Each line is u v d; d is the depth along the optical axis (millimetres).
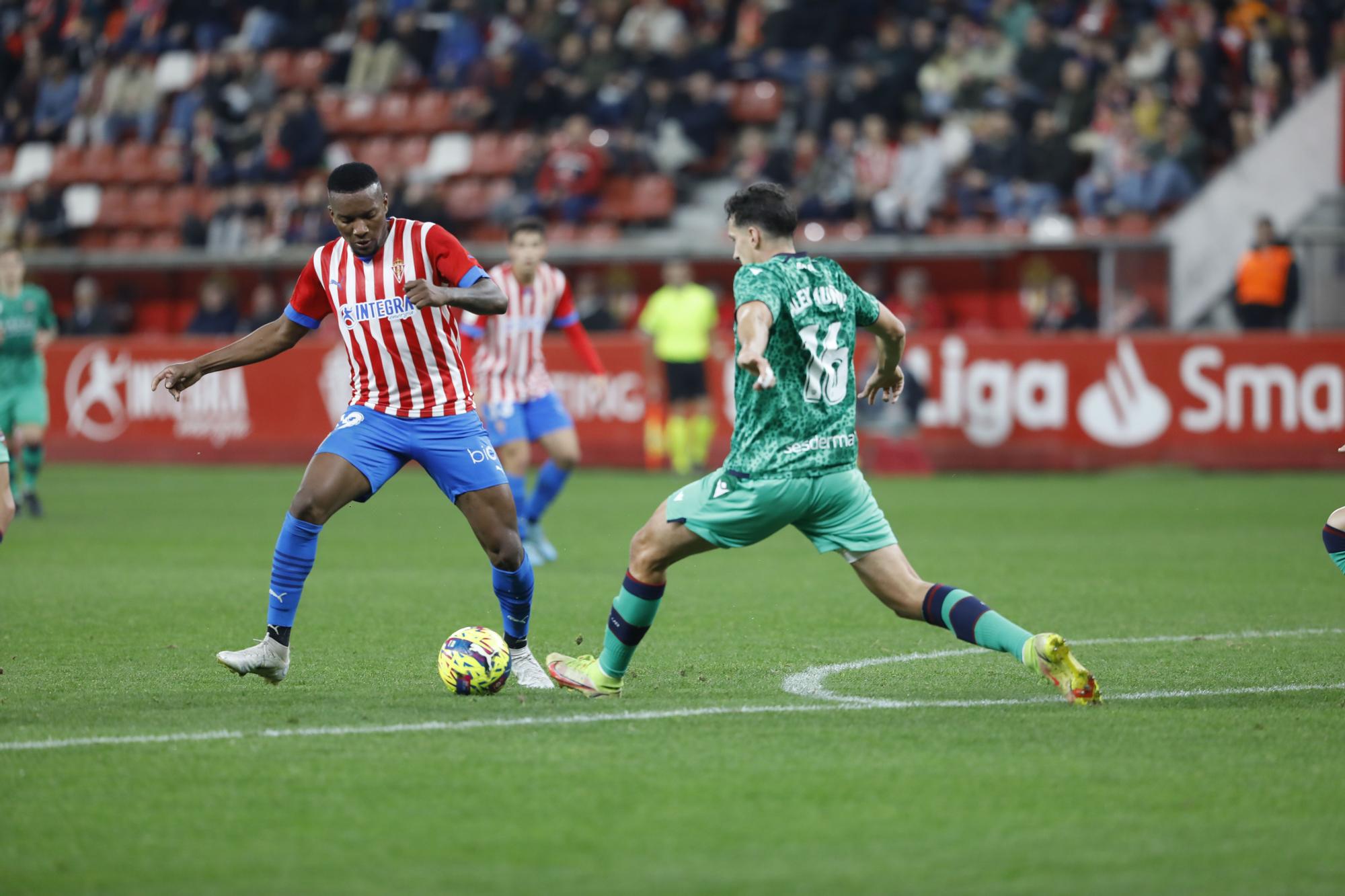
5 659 26438
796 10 91312
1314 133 76188
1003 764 18359
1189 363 68125
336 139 96812
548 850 15102
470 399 23688
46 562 41406
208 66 96938
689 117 87750
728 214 21266
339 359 76000
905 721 20859
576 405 74688
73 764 18469
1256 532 47625
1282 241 70250
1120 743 19422
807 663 25859
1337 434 67000
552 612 32281
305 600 34094
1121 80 80875
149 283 90250
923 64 85312
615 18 94500
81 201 98625
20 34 109188
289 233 87188
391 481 72625
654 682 24062
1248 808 16516
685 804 16656
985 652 26938
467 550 45375
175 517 53938
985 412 70250
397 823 16031
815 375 20578
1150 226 77188
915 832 15648
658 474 72438
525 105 91938
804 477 20688
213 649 27531
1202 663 25672
